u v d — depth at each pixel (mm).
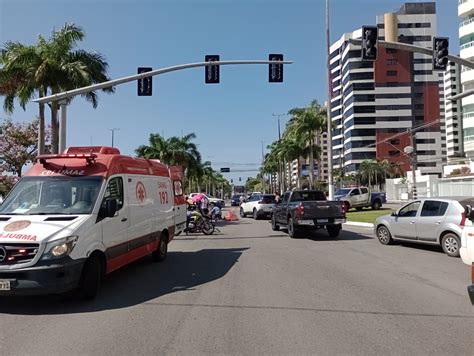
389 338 5816
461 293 8312
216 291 8648
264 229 23266
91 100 27359
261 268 11188
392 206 46156
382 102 131375
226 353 5328
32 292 7012
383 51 131250
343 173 130250
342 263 11875
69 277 7273
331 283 9289
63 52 25984
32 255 7102
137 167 10938
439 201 13719
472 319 6648
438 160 129000
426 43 129875
